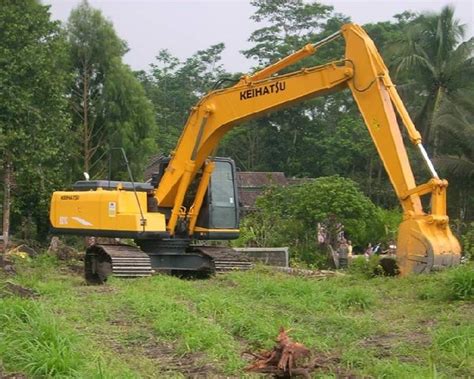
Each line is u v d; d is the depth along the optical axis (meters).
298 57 14.08
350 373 6.16
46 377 5.90
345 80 13.20
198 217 15.54
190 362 6.71
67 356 6.15
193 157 14.99
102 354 6.68
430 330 8.07
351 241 27.98
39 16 25.48
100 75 34.53
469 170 31.34
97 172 33.88
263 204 28.83
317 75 13.48
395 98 12.88
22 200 28.62
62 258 21.91
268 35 53.91
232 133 51.81
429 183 12.06
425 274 11.56
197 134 14.91
